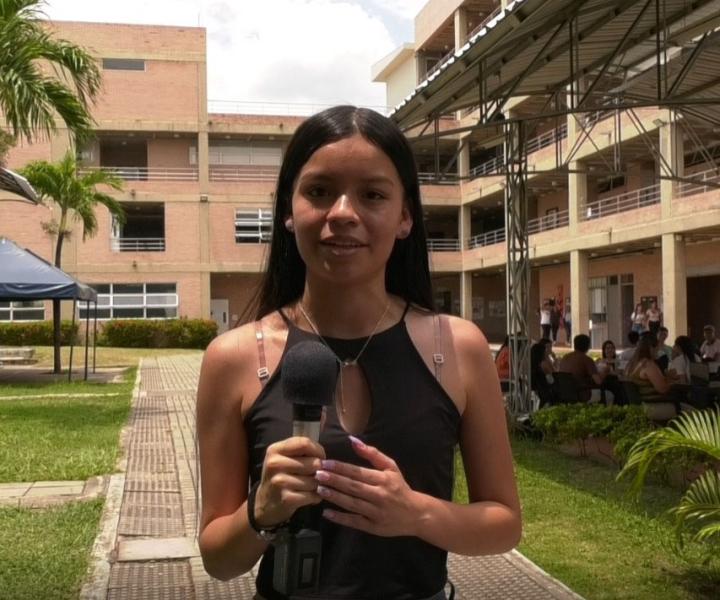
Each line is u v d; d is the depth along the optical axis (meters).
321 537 1.56
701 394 9.60
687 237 23.70
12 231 34.38
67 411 11.80
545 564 4.88
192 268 36.12
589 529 5.57
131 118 35.53
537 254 30.80
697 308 28.69
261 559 1.76
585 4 7.99
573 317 28.44
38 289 15.63
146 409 12.18
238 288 37.66
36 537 5.39
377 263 1.72
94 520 5.82
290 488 1.45
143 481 7.15
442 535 1.59
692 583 4.56
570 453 8.34
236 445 1.75
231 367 1.76
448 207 38.34
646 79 11.88
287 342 1.75
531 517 5.88
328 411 1.66
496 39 7.52
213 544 1.67
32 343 31.94
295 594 1.56
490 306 42.25
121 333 32.47
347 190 1.69
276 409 1.69
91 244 35.22
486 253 35.59
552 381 11.14
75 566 4.81
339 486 1.47
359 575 1.63
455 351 1.78
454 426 1.74
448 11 35.66
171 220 36.06
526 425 9.34
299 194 1.73
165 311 35.97
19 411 11.76
